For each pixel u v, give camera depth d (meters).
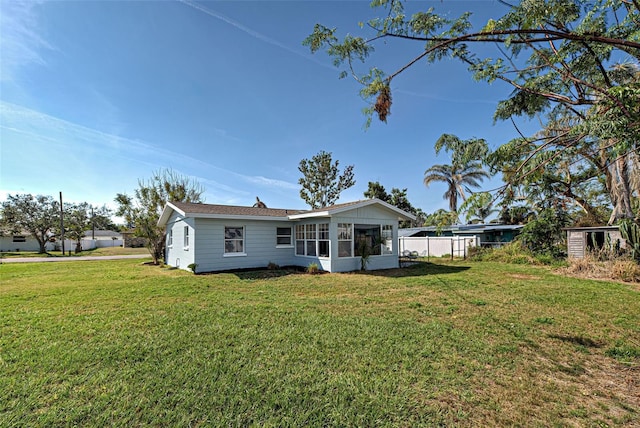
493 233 22.39
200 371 3.19
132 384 2.92
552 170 2.59
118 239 47.84
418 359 3.51
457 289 7.96
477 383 2.99
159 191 18.34
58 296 7.15
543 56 2.41
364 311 5.67
